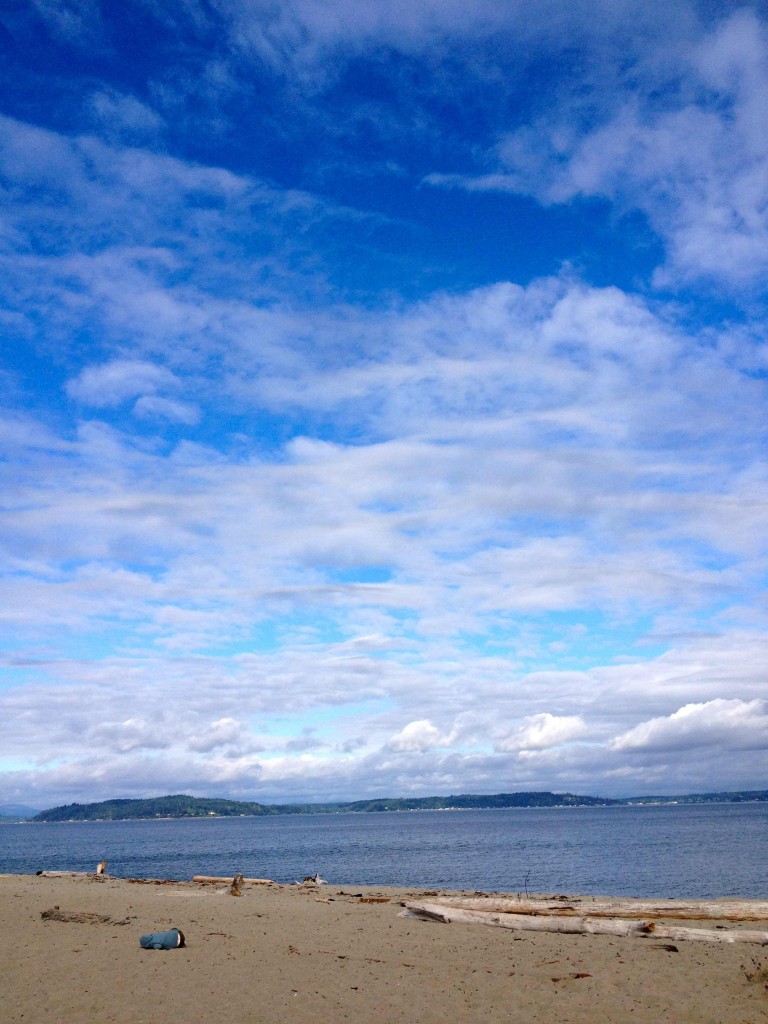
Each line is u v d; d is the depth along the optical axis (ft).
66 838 528.63
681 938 53.88
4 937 51.96
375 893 93.40
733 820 520.42
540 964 45.29
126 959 45.16
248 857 254.88
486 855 229.45
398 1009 35.68
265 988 38.83
